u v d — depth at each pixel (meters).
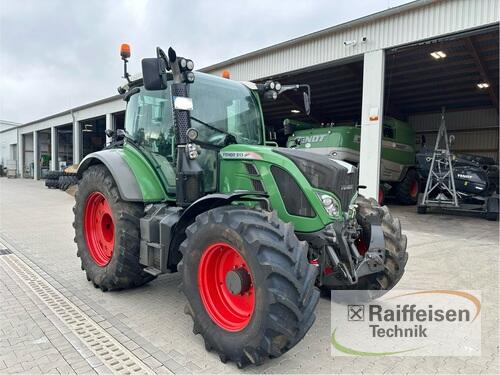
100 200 4.20
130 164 3.90
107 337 3.01
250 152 3.24
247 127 3.95
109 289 3.97
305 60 9.85
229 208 2.79
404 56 11.51
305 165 3.05
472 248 6.27
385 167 12.45
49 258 5.39
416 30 7.86
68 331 3.11
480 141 16.08
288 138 12.17
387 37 8.30
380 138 8.56
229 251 2.77
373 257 3.16
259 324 2.40
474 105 16.02
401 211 11.20
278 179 3.10
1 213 10.02
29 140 33.75
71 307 3.60
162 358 2.70
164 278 4.48
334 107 17.48
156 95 3.91
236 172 3.32
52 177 19.47
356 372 2.57
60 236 6.97
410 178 13.44
